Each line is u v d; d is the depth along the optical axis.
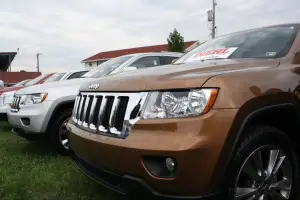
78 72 8.70
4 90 7.98
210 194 2.01
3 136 6.61
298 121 2.54
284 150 2.43
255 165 2.26
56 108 4.63
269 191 2.38
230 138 2.00
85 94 2.94
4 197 3.19
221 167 2.00
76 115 3.06
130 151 2.08
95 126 2.58
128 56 6.17
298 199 2.68
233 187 2.11
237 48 3.31
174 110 2.07
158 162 2.03
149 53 6.24
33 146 5.48
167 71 2.51
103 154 2.30
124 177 2.16
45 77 9.87
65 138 4.74
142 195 2.14
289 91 2.39
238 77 2.17
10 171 4.00
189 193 1.97
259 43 3.21
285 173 2.50
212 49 3.61
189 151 1.91
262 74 2.31
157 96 2.16
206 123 1.97
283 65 2.66
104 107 2.49
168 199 2.04
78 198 3.12
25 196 3.20
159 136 2.03
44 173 3.88
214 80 2.08
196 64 2.84
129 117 2.22
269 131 2.27
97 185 3.41
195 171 1.93
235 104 2.04
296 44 2.95
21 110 4.77
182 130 1.99
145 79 2.32
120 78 2.59
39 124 4.57
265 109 2.20
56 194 3.23
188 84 2.08
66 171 3.95
